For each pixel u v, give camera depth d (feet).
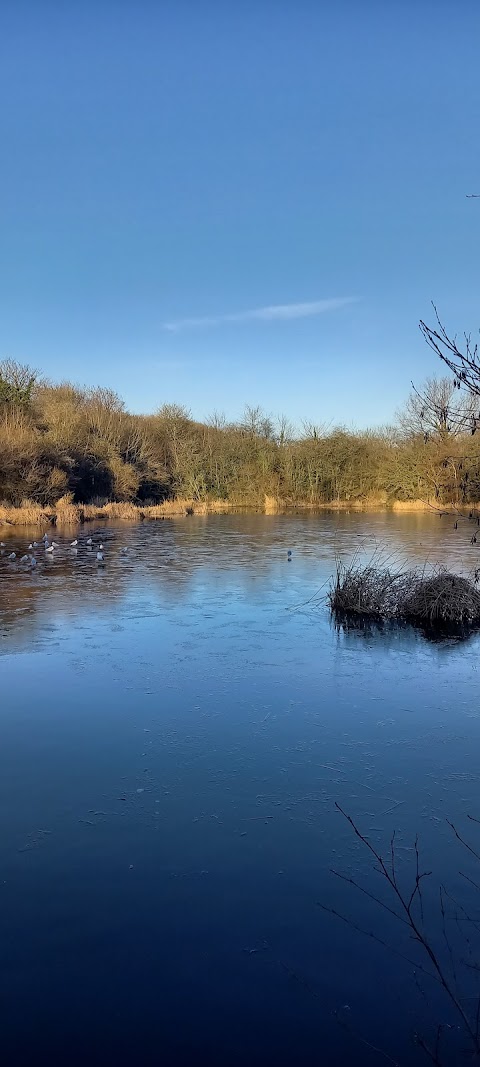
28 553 68.03
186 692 26.05
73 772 19.22
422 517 122.83
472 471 14.71
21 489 112.57
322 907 13.26
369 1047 10.11
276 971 11.68
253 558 65.10
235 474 158.51
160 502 152.97
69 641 33.53
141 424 163.73
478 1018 9.93
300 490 160.15
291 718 23.38
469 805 17.33
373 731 22.24
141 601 43.96
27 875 14.32
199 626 36.96
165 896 13.60
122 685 26.81
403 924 12.78
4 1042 10.27
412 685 26.96
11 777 18.92
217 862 14.79
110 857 14.98
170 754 20.45
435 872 14.39
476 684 27.14
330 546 75.25
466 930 12.56
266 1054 10.05
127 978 11.53
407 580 41.57
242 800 17.60
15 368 146.10
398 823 16.46
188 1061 9.93
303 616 39.70
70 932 12.59
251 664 29.68
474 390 9.59
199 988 11.33
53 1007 10.95
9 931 12.62
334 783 18.54
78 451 130.52
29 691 26.09
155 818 16.67
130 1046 10.20
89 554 68.18
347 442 161.07
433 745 21.11
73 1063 9.89
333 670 28.96
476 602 38.63
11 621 37.93
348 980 11.47
